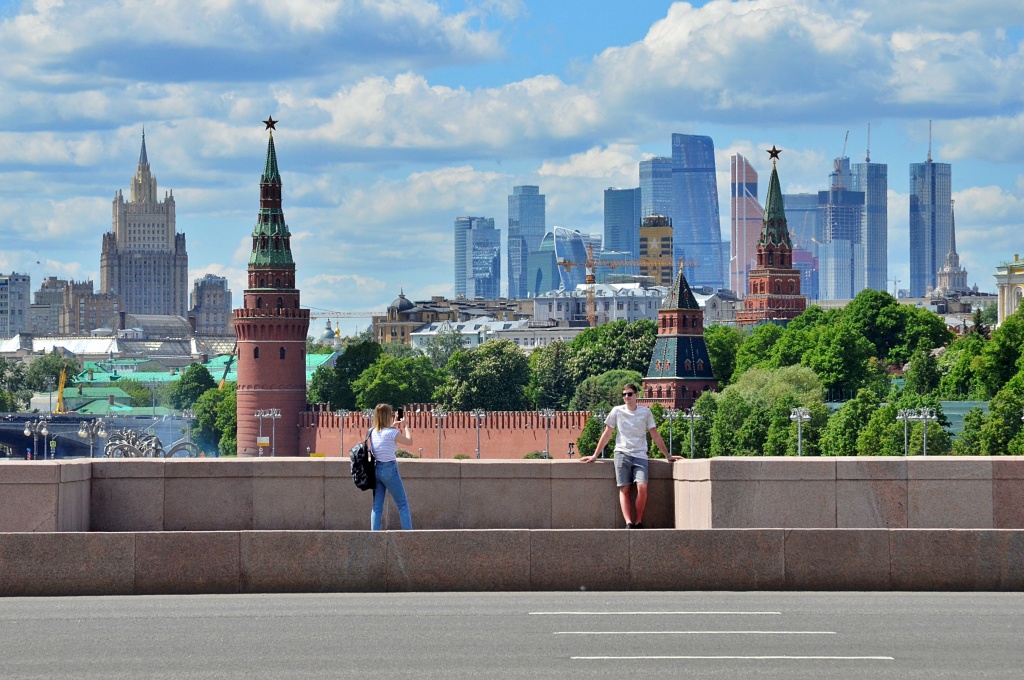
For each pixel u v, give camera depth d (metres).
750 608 72.44
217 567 77.31
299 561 77.31
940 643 65.44
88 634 67.56
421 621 69.75
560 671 61.19
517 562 77.31
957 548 77.12
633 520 82.00
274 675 60.84
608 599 74.88
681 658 63.03
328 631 67.81
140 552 77.19
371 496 85.00
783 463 81.25
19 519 80.69
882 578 77.19
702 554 77.31
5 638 66.88
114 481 85.06
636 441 82.00
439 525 84.56
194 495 85.06
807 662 62.47
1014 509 81.12
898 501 81.31
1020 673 61.00
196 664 62.47
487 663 62.34
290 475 85.06
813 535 77.31
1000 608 72.44
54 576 76.94
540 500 84.50
